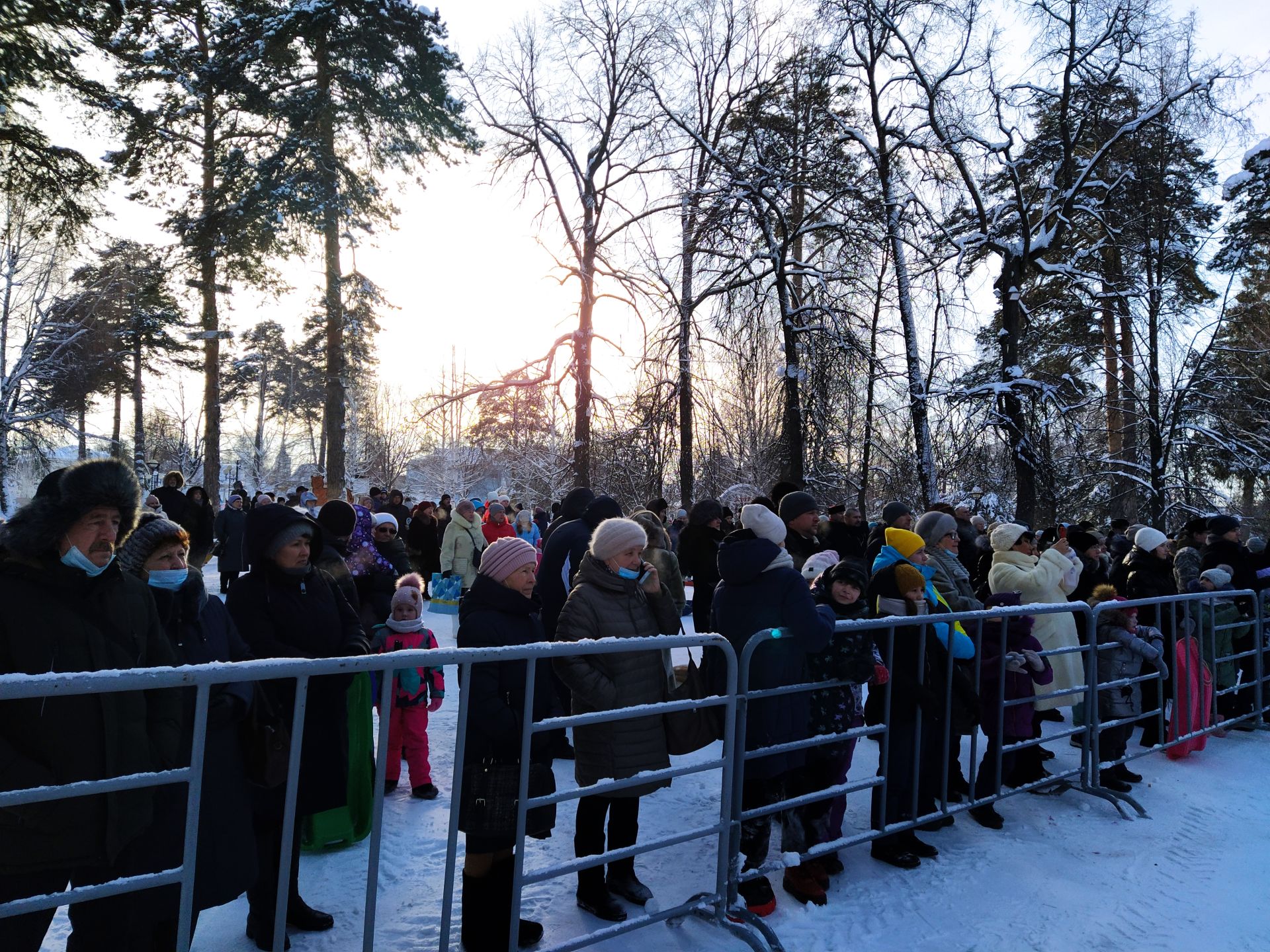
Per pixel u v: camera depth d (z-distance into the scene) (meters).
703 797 4.99
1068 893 3.83
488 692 2.91
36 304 26.72
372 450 46.12
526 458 23.42
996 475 16.69
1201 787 5.45
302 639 3.21
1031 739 4.91
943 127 16.81
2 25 13.21
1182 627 6.36
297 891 3.23
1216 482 20.20
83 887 2.23
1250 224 19.03
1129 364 19.47
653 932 3.34
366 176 21.12
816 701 3.99
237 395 47.81
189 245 21.27
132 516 2.37
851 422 17.95
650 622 3.59
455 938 3.20
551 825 2.96
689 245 17.64
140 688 2.07
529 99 20.12
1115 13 16.45
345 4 19.02
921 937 3.39
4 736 2.13
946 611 4.55
